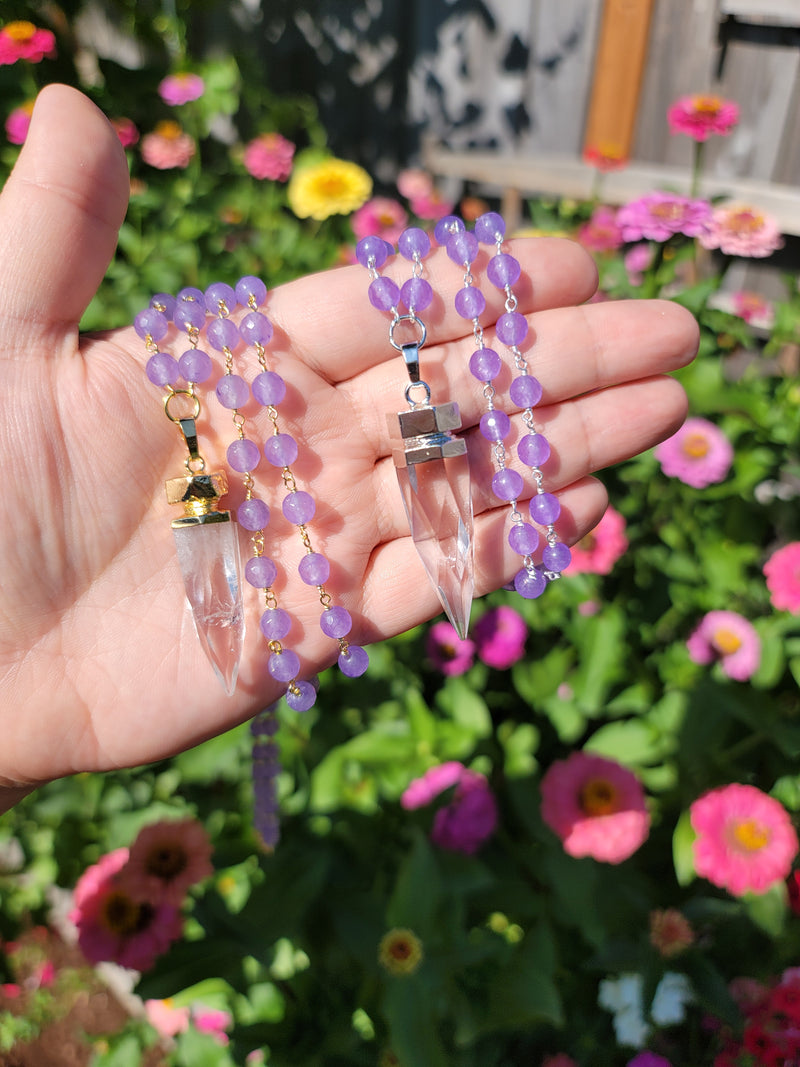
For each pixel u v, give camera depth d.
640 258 0.47
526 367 0.21
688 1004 0.34
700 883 0.34
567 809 0.30
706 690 0.33
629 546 0.38
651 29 0.55
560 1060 0.32
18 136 0.42
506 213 0.60
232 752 0.33
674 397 0.22
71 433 0.19
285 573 0.22
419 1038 0.26
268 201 0.53
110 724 0.21
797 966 0.32
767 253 0.35
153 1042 0.37
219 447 0.22
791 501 0.37
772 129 0.52
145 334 0.20
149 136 0.53
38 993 0.40
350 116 0.72
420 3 0.66
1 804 0.22
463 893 0.31
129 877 0.28
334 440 0.23
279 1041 0.31
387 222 0.50
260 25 0.68
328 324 0.22
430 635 0.37
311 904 0.31
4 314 0.19
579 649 0.35
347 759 0.35
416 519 0.21
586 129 0.61
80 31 0.63
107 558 0.21
